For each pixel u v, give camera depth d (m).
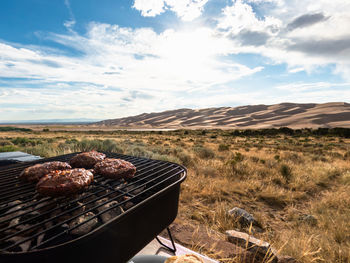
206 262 1.92
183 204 4.55
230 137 40.56
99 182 1.59
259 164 9.66
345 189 6.45
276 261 2.27
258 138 37.62
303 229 3.70
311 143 26.66
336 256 2.79
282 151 16.59
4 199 1.25
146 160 2.23
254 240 2.52
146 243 1.40
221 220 3.76
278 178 7.23
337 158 13.55
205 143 24.95
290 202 5.33
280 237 3.26
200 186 5.80
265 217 4.36
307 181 7.13
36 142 19.97
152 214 1.42
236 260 2.16
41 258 0.83
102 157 2.05
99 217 1.24
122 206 1.43
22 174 1.52
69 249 0.88
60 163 1.70
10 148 7.26
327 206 5.01
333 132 43.81
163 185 1.78
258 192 5.88
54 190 1.23
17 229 1.10
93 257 0.99
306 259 2.52
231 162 8.20
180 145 21.14
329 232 3.62
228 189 5.90
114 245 1.10
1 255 0.76
